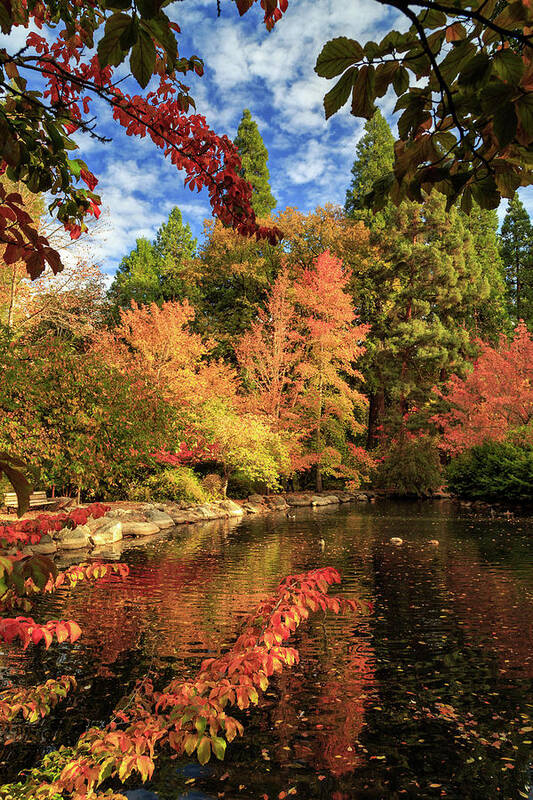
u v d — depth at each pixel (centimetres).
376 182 145
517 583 871
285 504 2394
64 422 1254
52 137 211
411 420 2928
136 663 530
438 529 1541
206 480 2311
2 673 504
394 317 3250
